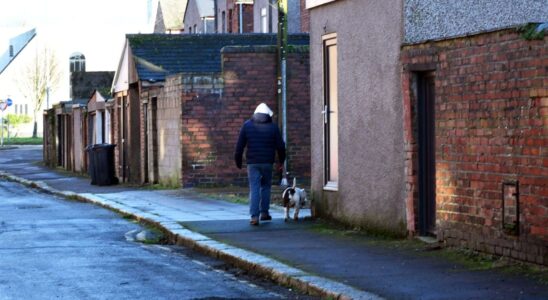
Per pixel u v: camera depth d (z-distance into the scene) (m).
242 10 62.72
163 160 36.97
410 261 14.88
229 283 14.21
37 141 100.12
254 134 21.03
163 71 37.75
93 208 28.28
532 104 13.63
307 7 21.47
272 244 17.47
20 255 17.34
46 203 30.72
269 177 21.30
